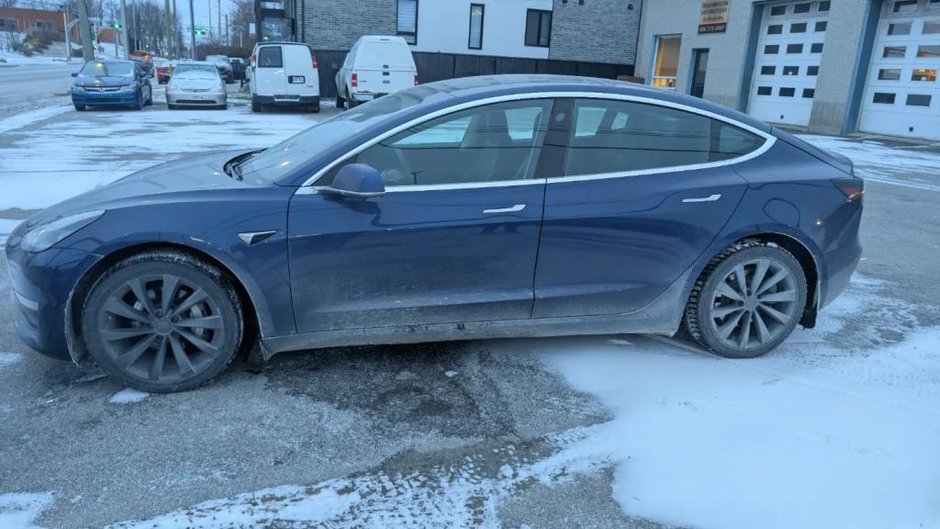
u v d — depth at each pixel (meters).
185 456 2.88
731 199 3.70
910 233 7.31
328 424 3.16
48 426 3.06
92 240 3.11
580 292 3.63
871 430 3.15
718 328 3.87
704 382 3.62
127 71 20.33
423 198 3.38
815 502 2.63
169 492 2.64
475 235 3.42
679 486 2.73
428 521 2.53
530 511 2.60
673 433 3.11
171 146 11.95
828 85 19.45
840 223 3.89
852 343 4.21
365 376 3.63
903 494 2.69
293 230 3.25
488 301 3.54
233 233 3.19
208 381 3.43
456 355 3.90
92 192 3.60
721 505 2.62
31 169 9.16
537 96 3.57
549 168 3.54
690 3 25.09
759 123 3.95
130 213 3.16
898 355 4.04
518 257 3.51
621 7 28.30
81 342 3.28
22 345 3.87
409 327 3.51
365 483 2.74
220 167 3.94
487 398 3.43
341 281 3.36
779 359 3.94
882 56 18.31
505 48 27.41
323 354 3.86
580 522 2.55
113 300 3.19
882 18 18.20
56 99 23.47
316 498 2.64
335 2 25.34
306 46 19.92
